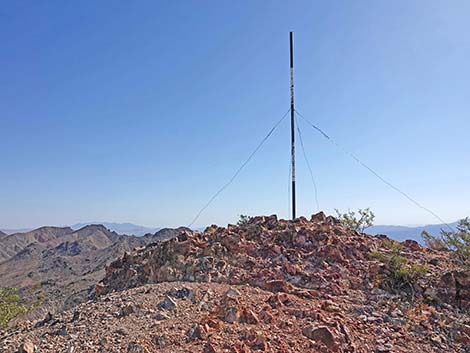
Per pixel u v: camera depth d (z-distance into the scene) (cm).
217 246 1243
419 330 809
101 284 1338
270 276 1055
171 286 1008
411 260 1197
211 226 1470
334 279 1051
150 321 774
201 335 693
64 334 771
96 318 834
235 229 1403
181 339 686
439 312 906
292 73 1681
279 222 1462
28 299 2162
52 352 683
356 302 930
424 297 980
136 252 1456
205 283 1034
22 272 8662
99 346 676
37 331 861
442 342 775
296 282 1040
